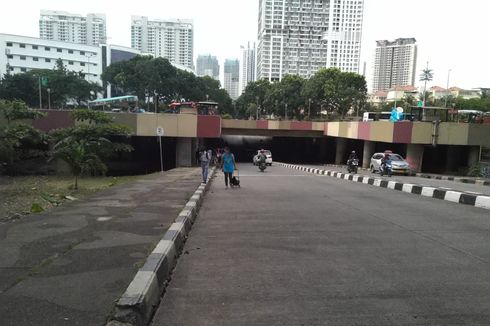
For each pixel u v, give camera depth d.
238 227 8.28
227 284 4.95
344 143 54.28
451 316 4.03
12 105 23.00
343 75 86.75
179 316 4.06
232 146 75.81
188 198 11.11
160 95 93.81
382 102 98.75
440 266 5.59
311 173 29.92
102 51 126.75
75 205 9.74
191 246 6.78
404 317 4.01
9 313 3.61
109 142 18.75
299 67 138.50
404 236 7.37
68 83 84.62
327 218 9.19
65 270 4.76
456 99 84.62
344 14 137.12
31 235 6.46
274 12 136.50
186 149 36.22
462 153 37.97
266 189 15.79
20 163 25.06
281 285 4.89
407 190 14.98
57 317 3.55
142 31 167.88
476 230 7.84
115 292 4.11
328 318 3.99
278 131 55.81
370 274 5.27
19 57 109.56
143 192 12.65
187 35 170.62
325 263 5.76
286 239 7.20
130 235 6.51
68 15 164.38
